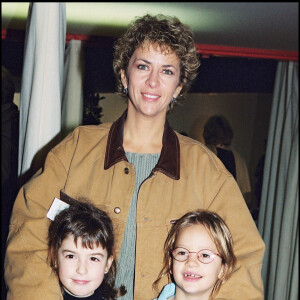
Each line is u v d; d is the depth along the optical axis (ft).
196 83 16.81
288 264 13.96
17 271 5.76
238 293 5.71
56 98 8.16
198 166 6.10
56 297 5.71
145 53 5.80
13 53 15.25
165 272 5.92
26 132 8.09
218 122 18.02
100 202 6.02
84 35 14.98
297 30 12.62
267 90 16.60
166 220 5.93
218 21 12.50
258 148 20.98
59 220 5.89
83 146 6.18
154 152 6.12
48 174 6.11
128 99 6.16
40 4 8.09
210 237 5.80
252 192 18.42
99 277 5.87
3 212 13.48
